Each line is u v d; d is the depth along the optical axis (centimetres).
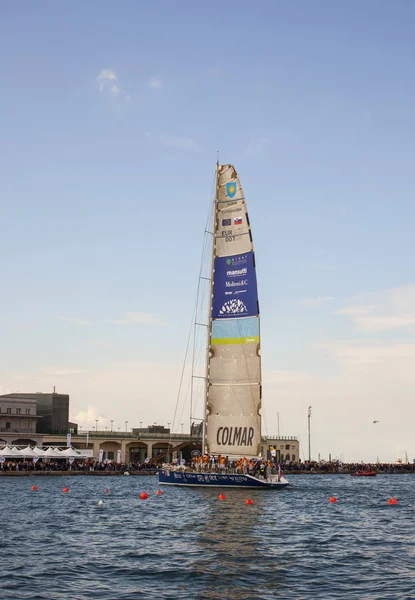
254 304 6988
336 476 15550
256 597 2473
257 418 6894
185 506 5447
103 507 5484
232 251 7169
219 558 3144
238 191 7206
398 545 3631
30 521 4522
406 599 2455
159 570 2881
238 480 6788
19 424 15425
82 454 12325
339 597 2480
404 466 19262
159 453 16925
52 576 2770
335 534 4009
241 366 7000
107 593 2514
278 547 3475
